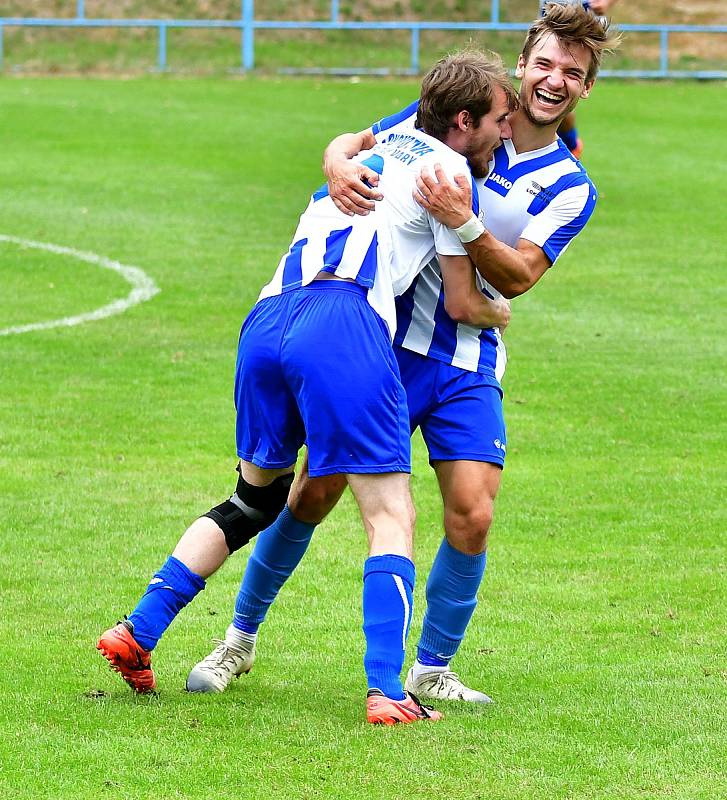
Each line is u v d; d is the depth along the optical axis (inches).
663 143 2997.0
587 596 778.8
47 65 4266.7
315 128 3048.7
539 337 1493.6
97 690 609.6
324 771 512.1
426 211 597.6
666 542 879.7
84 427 1126.4
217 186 2405.3
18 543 847.1
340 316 570.6
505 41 4773.6
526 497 971.3
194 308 1598.2
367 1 4894.2
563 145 651.5
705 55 4658.0
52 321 1519.4
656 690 627.2
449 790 497.4
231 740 544.7
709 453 1091.9
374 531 577.6
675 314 1615.4
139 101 3415.4
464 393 624.7
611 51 636.7
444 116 605.6
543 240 634.2
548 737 557.3
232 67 4298.7
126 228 2058.3
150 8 4862.2
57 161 2598.4
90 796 491.2
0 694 600.4
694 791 502.6
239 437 605.6
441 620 624.1
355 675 649.6
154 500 943.7
